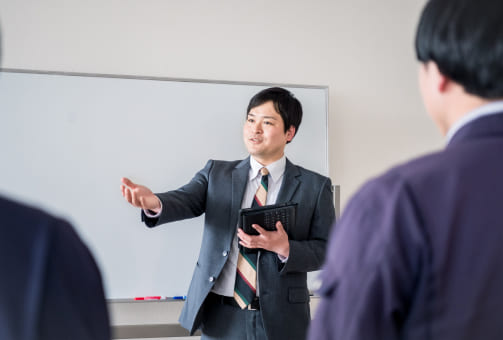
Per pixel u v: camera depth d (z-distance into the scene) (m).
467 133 0.57
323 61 2.60
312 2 2.61
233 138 2.43
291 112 1.86
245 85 2.45
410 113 2.69
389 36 2.69
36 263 0.44
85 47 2.37
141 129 2.35
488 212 0.52
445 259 0.51
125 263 2.31
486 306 0.50
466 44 0.56
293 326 1.63
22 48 2.31
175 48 2.45
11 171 2.23
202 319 1.74
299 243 1.64
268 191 1.79
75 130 2.29
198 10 2.49
